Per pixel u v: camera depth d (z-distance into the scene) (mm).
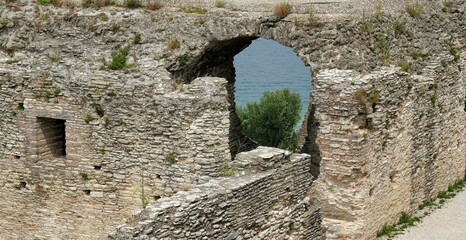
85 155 21250
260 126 35594
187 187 20188
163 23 21750
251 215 17969
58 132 22312
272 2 21750
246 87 58062
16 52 22219
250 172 18672
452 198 25500
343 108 19625
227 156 20094
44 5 22531
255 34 21375
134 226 15500
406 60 22812
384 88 20641
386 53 21719
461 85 26828
